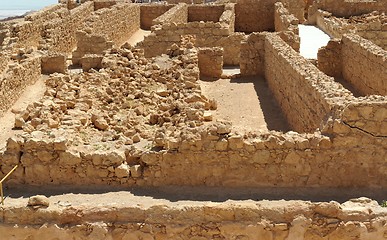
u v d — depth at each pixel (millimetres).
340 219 8836
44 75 24047
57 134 10516
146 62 20766
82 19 34344
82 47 26484
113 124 14562
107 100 17062
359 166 9938
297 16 36969
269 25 36812
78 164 9992
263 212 8844
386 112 9703
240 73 23641
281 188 10000
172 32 26406
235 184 10039
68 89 16953
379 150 9867
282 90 18109
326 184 10000
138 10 37656
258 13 36625
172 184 10070
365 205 9023
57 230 8945
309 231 8844
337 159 9906
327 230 8836
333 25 29750
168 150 9977
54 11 30766
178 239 8945
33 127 13672
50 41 26812
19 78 21141
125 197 9664
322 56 22312
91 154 9961
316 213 8844
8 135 15867
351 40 20859
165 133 11172
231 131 10102
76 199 9562
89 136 12867
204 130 9945
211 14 36500
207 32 26672
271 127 16828
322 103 12203
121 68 19359
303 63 16391
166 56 21828
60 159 9961
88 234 8945
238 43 26812
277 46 19875
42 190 9977
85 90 17203
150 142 11438
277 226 8820
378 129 9789
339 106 10438
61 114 14883
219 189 9984
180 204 9164
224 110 18656
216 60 23391
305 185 10008
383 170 9938
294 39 23594
